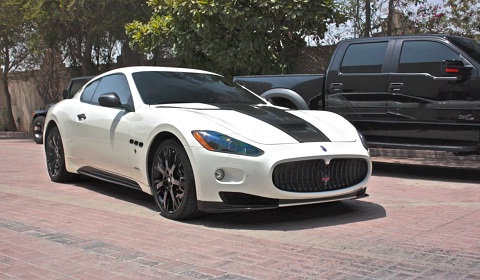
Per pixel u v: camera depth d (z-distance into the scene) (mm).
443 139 7309
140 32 11977
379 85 7750
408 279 3449
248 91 6758
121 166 5922
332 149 5004
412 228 4824
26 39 21359
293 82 8633
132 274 3617
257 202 4746
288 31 10961
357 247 4215
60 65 23734
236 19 10414
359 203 6027
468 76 6984
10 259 3979
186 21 11102
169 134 5227
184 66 11859
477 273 3559
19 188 7156
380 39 7902
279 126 5141
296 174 4797
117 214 5488
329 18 10742
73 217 5348
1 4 19531
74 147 6926
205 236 4586
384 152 11211
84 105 6891
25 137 22594
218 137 4801
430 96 7301
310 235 4617
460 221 5078
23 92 27109
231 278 3508
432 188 7102
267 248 4203
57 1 17391
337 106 8203
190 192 4941
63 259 3961
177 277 3543
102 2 16891
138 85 6066
